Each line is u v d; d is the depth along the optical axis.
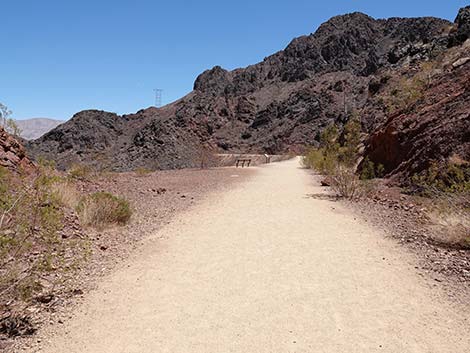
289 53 195.50
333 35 179.75
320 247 7.43
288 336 4.29
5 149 10.67
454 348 4.04
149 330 4.44
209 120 140.88
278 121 126.94
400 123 16.16
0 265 5.01
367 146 19.25
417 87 19.58
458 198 8.40
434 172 11.47
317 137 104.31
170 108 172.75
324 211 10.74
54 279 5.72
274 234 8.39
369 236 8.16
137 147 99.00
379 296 5.25
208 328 4.48
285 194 14.09
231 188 16.00
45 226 5.43
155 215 10.41
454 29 70.00
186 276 6.02
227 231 8.70
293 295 5.31
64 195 9.19
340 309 4.89
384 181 14.58
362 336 4.27
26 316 4.66
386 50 162.62
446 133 13.03
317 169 24.45
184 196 13.51
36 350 4.04
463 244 7.21
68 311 4.86
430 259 6.61
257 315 4.76
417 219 9.45
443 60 25.25
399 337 4.25
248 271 6.21
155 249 7.39
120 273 6.15
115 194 12.79
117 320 4.66
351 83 129.38
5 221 5.31
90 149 112.00
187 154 94.94
